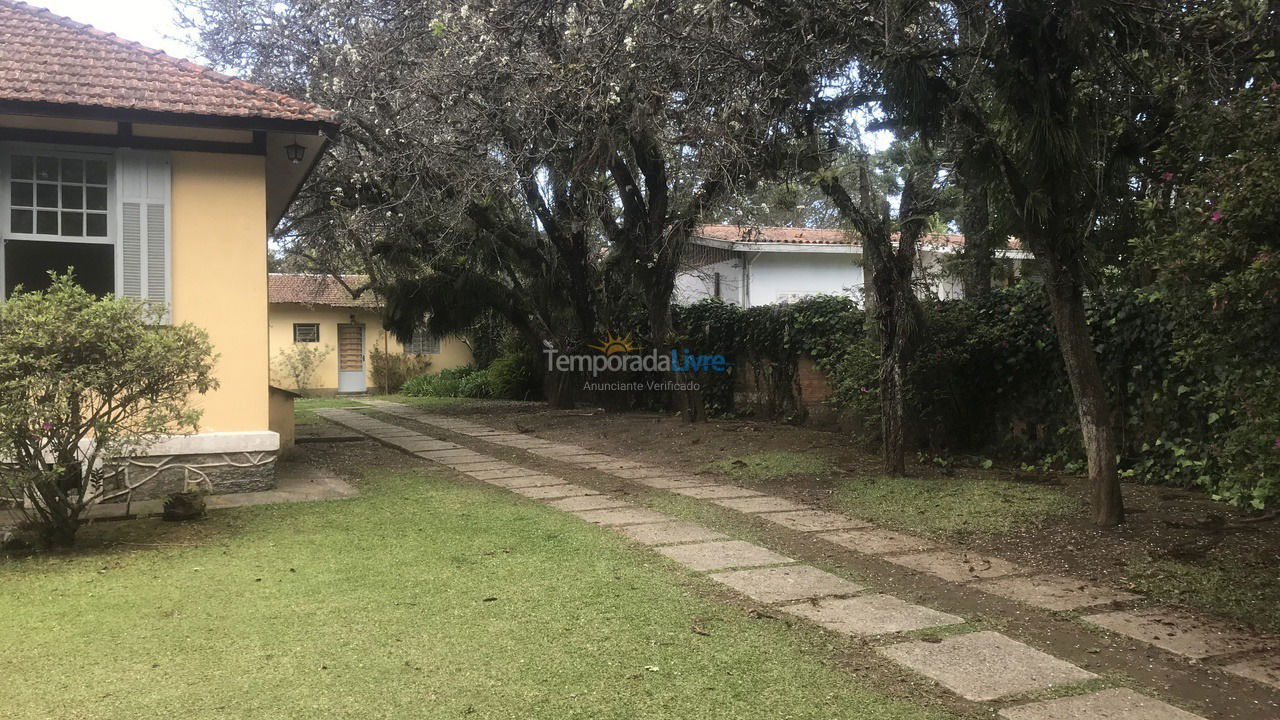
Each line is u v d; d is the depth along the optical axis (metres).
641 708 3.16
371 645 3.81
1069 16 5.50
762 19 7.97
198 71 8.02
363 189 13.49
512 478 8.98
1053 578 5.04
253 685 3.34
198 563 5.27
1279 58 5.88
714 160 9.34
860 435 10.45
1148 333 7.48
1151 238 4.80
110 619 4.17
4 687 3.31
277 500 7.46
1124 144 6.37
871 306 9.91
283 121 7.61
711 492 8.07
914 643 3.93
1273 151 3.82
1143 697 3.33
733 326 14.20
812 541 6.04
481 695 3.26
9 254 8.45
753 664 3.63
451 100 10.38
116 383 5.41
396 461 10.38
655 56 8.93
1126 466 7.86
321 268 19.25
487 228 14.67
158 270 7.54
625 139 10.41
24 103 6.63
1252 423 4.01
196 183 7.74
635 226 12.75
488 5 9.68
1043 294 8.66
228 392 7.83
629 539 6.04
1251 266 3.70
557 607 4.39
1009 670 3.60
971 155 6.42
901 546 5.89
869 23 7.00
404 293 15.71
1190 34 6.13
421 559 5.39
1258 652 3.82
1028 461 8.88
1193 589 4.68
